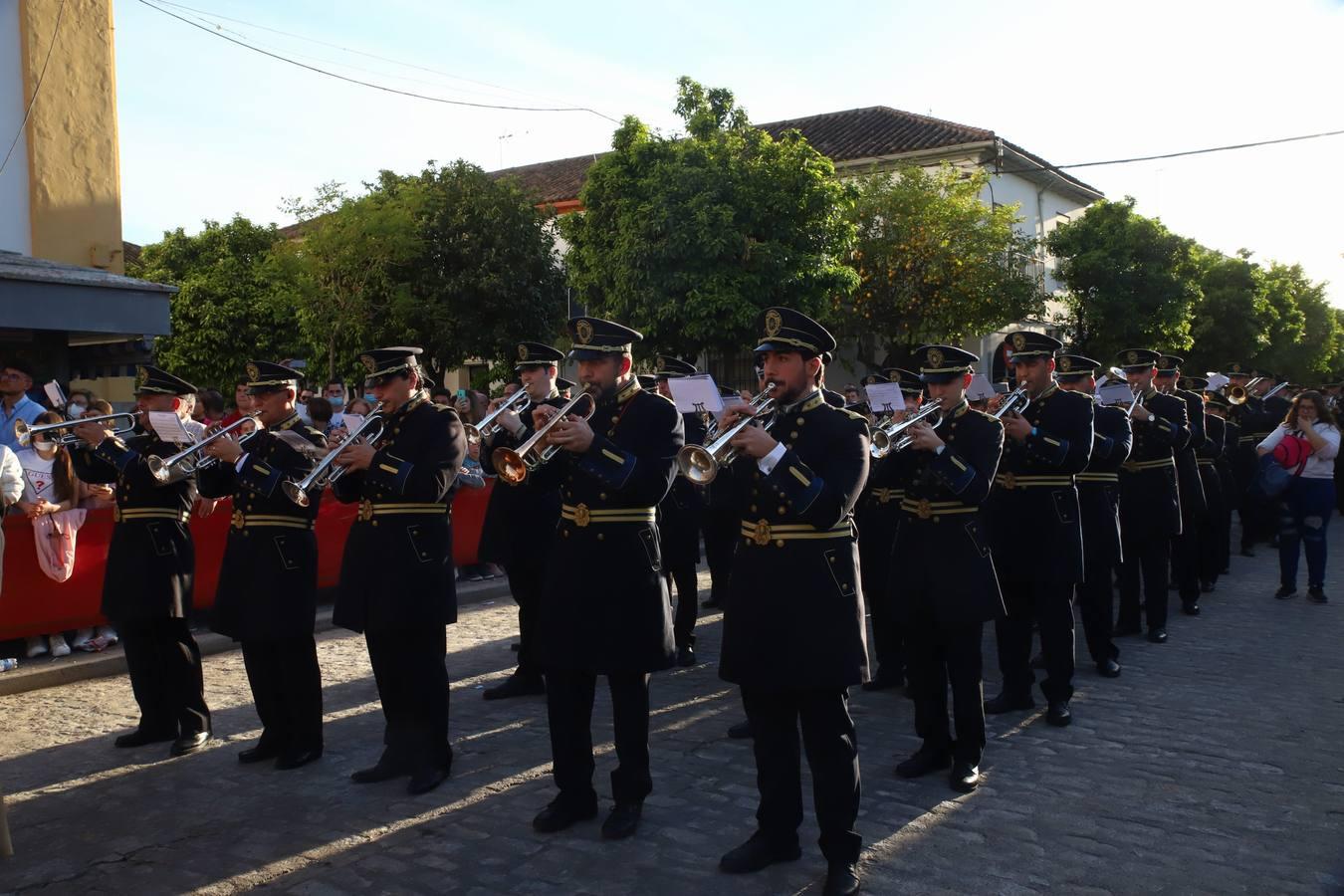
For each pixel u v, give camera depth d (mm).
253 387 5398
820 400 3951
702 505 7488
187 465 5312
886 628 6652
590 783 4430
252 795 4848
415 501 4898
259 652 5258
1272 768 4949
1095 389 7348
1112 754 5191
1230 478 11438
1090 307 22062
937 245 18953
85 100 13016
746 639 3809
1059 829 4254
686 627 7387
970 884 3771
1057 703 5738
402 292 20078
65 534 7219
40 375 11359
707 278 16188
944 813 4445
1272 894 3658
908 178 19484
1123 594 8008
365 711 6234
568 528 4438
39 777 5180
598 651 4254
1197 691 6332
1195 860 3941
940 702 4945
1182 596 8867
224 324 23875
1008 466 5918
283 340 24047
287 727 5348
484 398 11141
